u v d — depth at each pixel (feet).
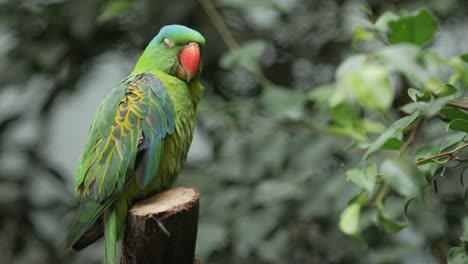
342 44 26.71
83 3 25.75
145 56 18.37
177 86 17.20
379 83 15.79
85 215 15.23
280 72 28.02
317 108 22.99
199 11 26.12
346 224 14.52
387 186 14.65
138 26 26.89
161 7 25.84
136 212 13.30
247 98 27.68
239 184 22.72
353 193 21.34
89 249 29.40
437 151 13.19
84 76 27.68
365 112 22.24
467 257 12.89
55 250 27.91
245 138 23.20
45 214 27.89
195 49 17.78
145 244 13.24
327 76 28.02
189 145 17.25
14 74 26.23
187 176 23.66
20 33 26.63
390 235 21.22
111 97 16.49
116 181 15.34
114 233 15.31
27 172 27.91
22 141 30.22
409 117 12.50
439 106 12.26
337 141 22.49
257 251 23.48
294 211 22.43
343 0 27.89
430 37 16.12
